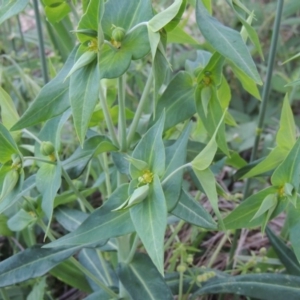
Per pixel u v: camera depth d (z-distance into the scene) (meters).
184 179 0.79
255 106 0.95
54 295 0.66
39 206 0.46
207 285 0.47
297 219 0.37
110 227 0.36
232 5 0.35
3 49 0.85
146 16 0.34
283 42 1.04
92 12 0.32
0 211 0.37
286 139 0.40
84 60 0.33
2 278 0.43
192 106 0.43
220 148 0.43
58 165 0.37
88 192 0.53
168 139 0.48
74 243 0.36
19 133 0.42
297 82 0.34
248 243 0.69
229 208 0.72
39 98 0.36
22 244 0.66
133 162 0.33
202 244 0.67
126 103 0.80
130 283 0.43
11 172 0.37
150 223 0.31
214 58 0.40
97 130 0.53
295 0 0.91
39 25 0.64
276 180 0.36
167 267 0.63
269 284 0.45
